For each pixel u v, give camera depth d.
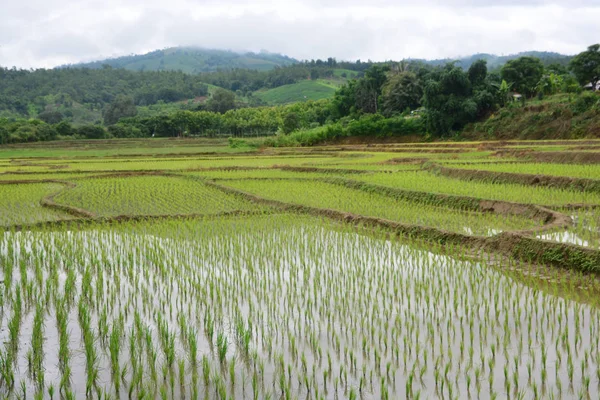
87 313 8.28
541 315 8.06
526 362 6.57
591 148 32.25
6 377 6.22
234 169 35.00
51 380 6.43
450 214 16.44
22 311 8.65
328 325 7.82
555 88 63.28
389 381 6.22
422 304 8.72
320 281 10.14
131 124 104.31
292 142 74.50
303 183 25.55
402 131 69.56
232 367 6.30
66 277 10.57
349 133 73.12
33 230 15.64
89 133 95.19
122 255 12.20
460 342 7.20
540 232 12.73
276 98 180.38
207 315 8.39
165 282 10.12
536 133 53.06
